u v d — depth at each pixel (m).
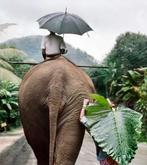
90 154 14.23
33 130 6.29
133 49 54.34
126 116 5.57
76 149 5.58
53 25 6.46
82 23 6.54
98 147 5.73
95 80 55.47
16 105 23.58
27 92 6.21
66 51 6.81
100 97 5.62
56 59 6.29
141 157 14.69
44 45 6.77
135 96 25.53
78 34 6.45
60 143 5.57
